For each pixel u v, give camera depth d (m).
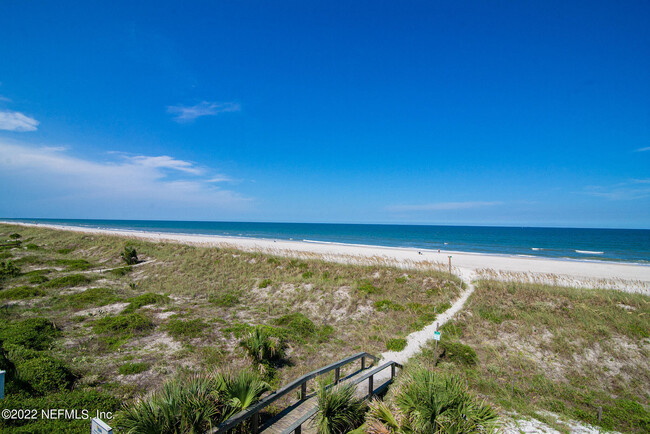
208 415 5.05
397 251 41.00
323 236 87.44
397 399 5.68
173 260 25.22
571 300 14.42
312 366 9.84
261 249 29.78
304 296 16.98
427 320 13.70
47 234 39.75
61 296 15.51
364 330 12.98
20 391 6.39
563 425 7.41
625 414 7.84
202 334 11.36
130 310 13.73
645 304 13.41
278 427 6.22
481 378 9.38
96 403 6.66
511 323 12.66
